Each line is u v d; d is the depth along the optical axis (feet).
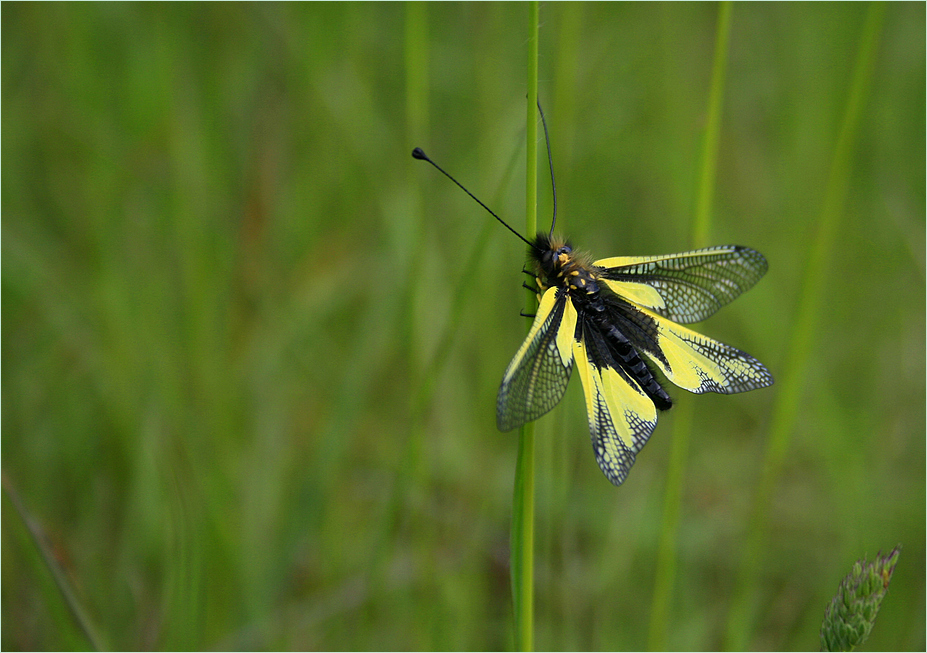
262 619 1.38
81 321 1.45
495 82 1.47
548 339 1.27
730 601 1.43
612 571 1.41
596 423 1.28
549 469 1.37
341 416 1.41
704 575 1.44
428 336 1.43
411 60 1.38
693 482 1.46
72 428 1.44
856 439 1.45
